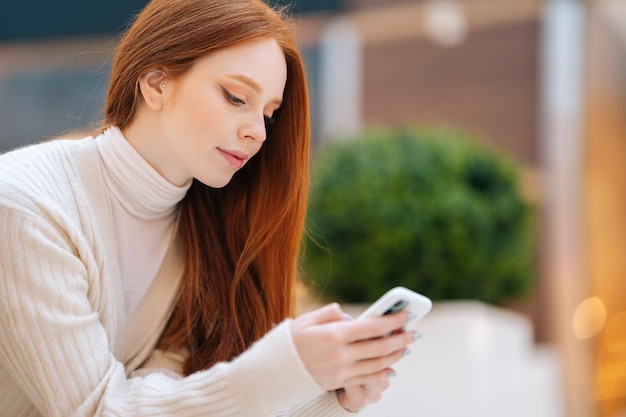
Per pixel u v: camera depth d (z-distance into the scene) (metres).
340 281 3.08
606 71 4.48
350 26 4.65
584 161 4.21
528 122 4.36
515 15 4.40
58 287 1.11
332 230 3.05
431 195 3.03
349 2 4.31
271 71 1.20
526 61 4.39
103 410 1.07
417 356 3.07
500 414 3.23
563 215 4.18
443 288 3.07
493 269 3.09
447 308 3.06
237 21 1.18
